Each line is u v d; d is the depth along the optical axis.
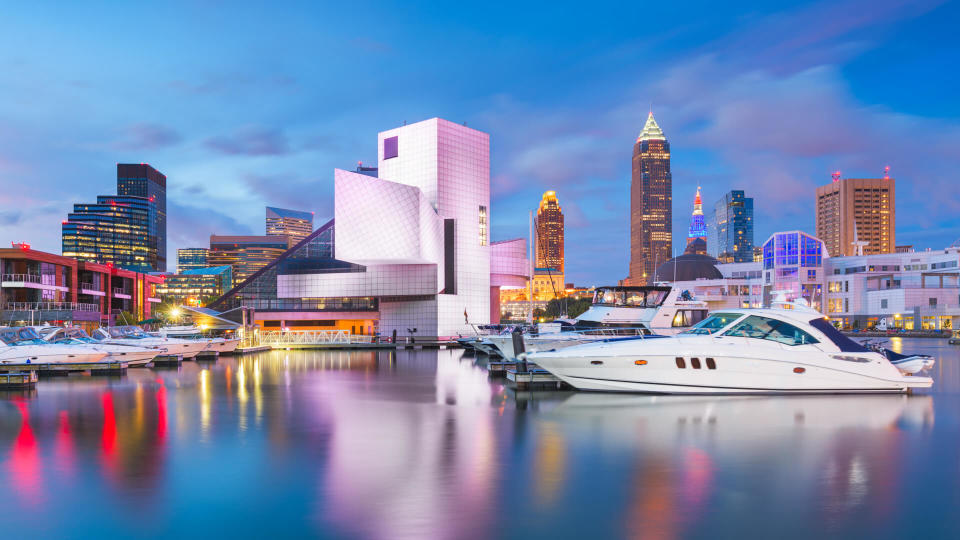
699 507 10.24
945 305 128.12
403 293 82.44
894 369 23.78
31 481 11.82
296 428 17.36
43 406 21.86
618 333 35.31
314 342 70.75
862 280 149.62
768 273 161.50
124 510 10.13
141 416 19.61
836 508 10.25
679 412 19.78
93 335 42.66
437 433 16.52
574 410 20.30
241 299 90.12
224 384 29.47
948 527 9.43
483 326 59.72
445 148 83.75
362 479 11.90
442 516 9.77
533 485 11.47
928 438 15.77
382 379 31.95
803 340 23.86
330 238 89.69
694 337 23.97
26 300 71.19
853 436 16.02
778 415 19.14
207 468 12.78
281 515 9.85
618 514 9.88
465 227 86.00
